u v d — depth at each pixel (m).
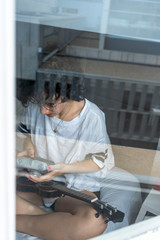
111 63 1.95
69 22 1.23
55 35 1.14
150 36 1.36
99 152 1.07
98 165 1.05
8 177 0.32
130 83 2.06
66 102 1.01
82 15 1.30
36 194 0.93
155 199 0.97
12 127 0.31
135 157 1.32
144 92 2.15
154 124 1.93
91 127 1.06
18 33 0.82
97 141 1.07
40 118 0.96
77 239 0.84
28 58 0.84
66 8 1.22
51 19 1.09
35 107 0.93
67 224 0.86
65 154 1.02
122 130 1.80
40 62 0.94
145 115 2.02
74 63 1.09
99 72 1.92
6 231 0.35
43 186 0.92
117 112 1.97
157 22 1.31
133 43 1.45
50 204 0.96
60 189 0.95
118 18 1.33
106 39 1.43
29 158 0.90
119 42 1.44
